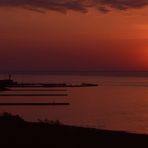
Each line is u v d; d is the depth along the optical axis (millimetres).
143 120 46719
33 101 81188
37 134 17500
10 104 72625
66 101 82688
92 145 14992
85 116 51094
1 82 145250
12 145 14539
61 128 20281
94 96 101062
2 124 21062
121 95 106188
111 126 39000
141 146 15039
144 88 146500
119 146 14922
